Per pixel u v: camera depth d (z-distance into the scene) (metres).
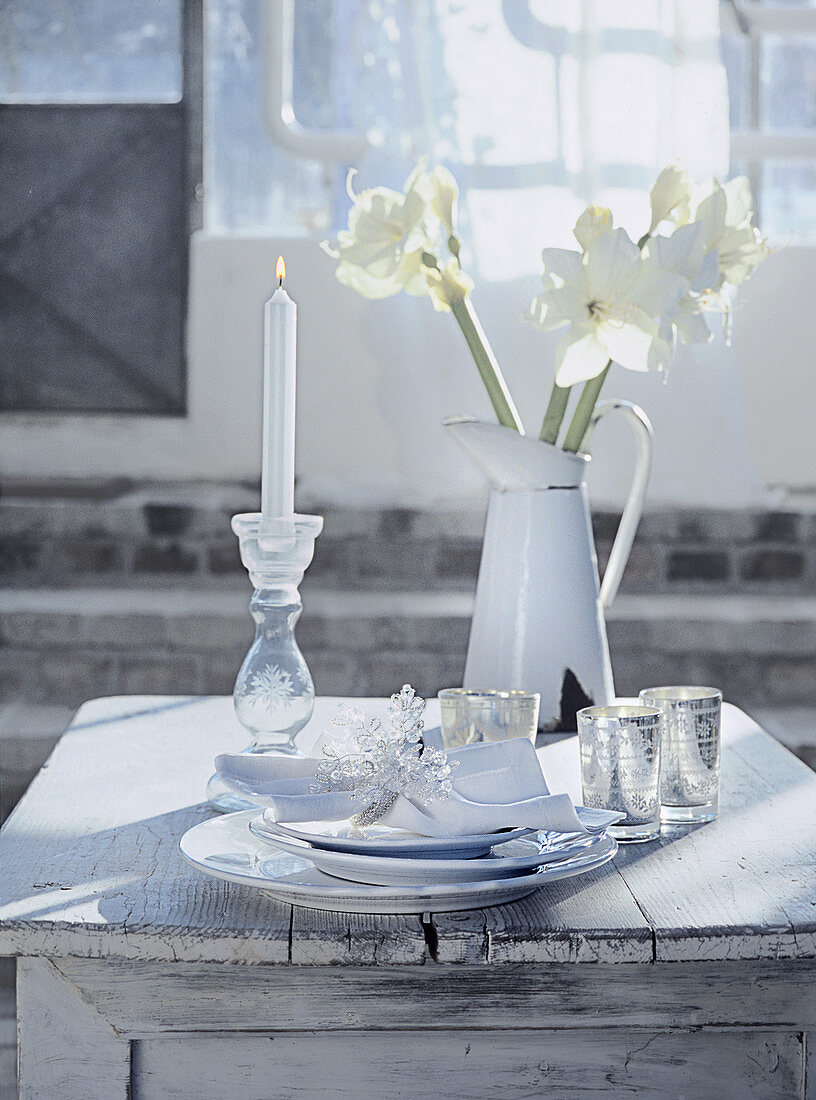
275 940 0.67
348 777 0.73
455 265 1.14
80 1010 0.70
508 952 0.68
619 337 0.99
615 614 2.68
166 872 0.78
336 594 2.91
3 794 2.50
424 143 2.84
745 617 2.66
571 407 2.90
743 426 2.96
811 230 3.26
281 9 3.09
